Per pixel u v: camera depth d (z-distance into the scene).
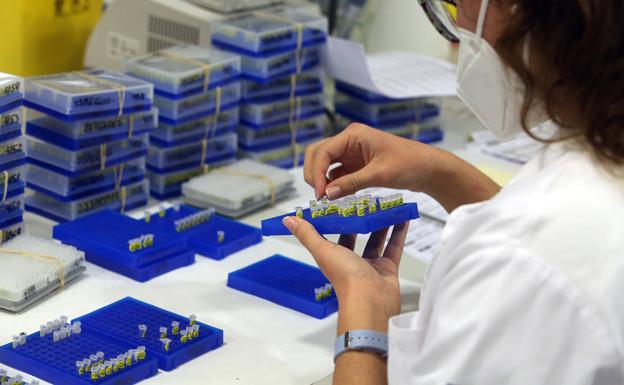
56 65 1.70
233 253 1.30
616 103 0.69
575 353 0.67
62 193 1.32
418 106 1.79
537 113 0.77
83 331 1.04
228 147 1.56
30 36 1.62
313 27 1.61
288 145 1.64
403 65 1.92
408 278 1.26
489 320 0.69
